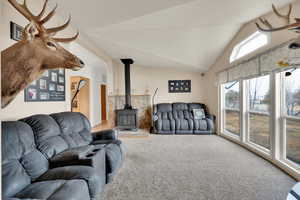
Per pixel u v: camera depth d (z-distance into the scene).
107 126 5.83
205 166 2.63
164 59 4.96
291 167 2.33
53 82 2.51
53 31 1.53
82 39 3.48
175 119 5.26
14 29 1.81
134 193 1.92
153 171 2.47
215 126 5.09
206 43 3.92
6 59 1.33
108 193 1.92
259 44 3.00
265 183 2.11
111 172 2.09
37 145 1.68
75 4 2.31
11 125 1.48
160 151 3.38
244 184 2.09
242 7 2.34
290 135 2.43
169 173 2.41
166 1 2.19
